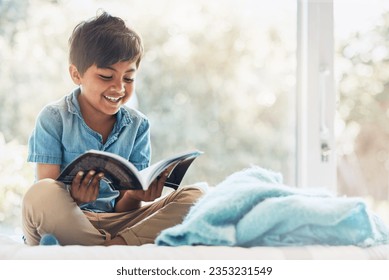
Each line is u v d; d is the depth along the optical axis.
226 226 1.26
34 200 1.41
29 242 1.51
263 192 1.30
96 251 1.21
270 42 2.59
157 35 2.70
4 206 2.55
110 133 1.89
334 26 2.38
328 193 1.43
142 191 1.65
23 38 2.58
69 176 1.44
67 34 2.59
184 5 2.69
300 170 2.38
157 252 1.19
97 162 1.41
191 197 1.55
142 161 1.95
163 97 2.73
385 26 2.42
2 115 2.56
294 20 2.53
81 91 1.86
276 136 2.60
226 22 2.68
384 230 1.38
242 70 2.68
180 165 1.62
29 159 1.78
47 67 2.59
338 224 1.26
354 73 2.42
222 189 1.35
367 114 2.45
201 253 1.17
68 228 1.41
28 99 2.57
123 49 1.77
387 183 2.50
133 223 1.70
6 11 2.57
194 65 2.72
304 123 2.36
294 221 1.23
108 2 2.62
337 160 2.47
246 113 2.68
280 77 2.58
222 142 2.74
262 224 1.23
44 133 1.77
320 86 2.34
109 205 1.85
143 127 1.96
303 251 1.21
